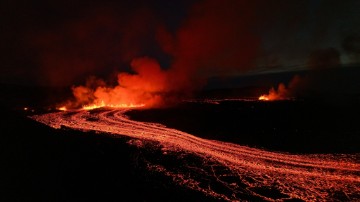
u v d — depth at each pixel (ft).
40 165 36.24
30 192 29.27
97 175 37.11
